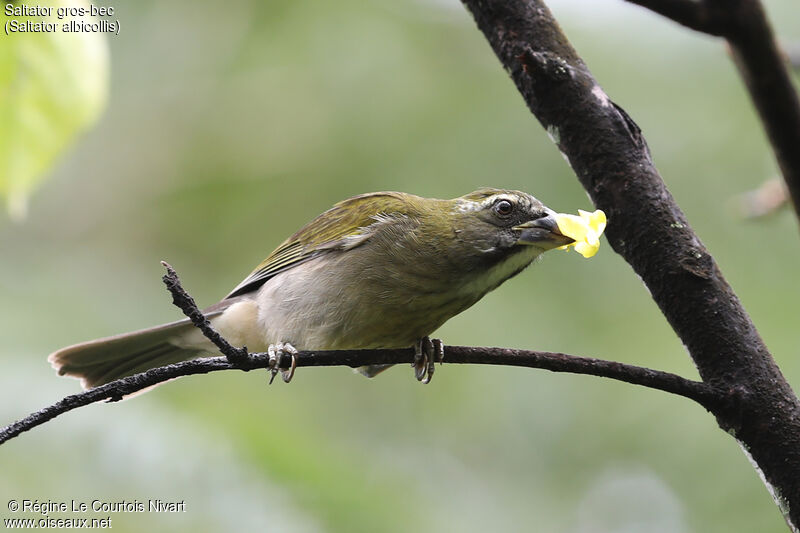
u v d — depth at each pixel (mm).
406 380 12852
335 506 9375
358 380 12688
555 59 5445
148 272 13727
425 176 13031
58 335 10711
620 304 12375
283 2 13992
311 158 13625
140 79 14148
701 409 11758
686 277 5180
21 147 6086
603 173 5387
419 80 13516
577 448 12234
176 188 14070
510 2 5586
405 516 10031
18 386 9312
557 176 12742
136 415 9414
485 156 13016
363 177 13305
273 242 13594
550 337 12219
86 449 9008
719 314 5129
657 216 5285
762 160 13016
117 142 14109
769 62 5195
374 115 13438
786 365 11250
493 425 12555
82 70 5984
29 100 5996
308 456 9883
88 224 13992
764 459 4984
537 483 12227
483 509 11977
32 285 11852
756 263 12492
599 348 12133
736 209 10164
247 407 10758
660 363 11836
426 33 13789
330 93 13672
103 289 12641
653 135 13219
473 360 5207
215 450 9297
